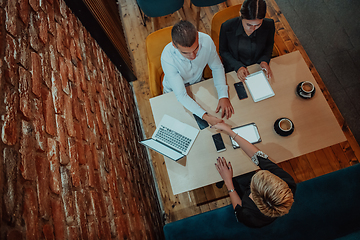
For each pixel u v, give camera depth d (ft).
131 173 5.87
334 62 8.55
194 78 6.04
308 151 5.12
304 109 5.37
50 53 3.50
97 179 3.89
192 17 9.85
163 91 7.11
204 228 5.68
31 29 3.13
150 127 8.71
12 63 2.58
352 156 7.43
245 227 5.56
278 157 5.13
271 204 3.76
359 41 8.68
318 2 9.38
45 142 2.81
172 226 5.80
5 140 2.23
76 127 3.68
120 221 4.27
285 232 5.49
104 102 5.45
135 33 9.89
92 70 5.24
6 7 2.72
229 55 6.38
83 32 5.35
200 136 5.41
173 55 5.02
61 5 4.44
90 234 3.22
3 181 2.09
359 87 8.10
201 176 5.19
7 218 2.03
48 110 3.05
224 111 5.51
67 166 3.13
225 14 6.65
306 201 5.62
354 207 5.48
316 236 5.42
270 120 5.38
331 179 5.73
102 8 7.10
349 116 7.84
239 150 5.23
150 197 6.88
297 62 5.76
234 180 5.94
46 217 2.50
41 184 2.56
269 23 5.62
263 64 5.77
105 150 4.62
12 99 2.45
